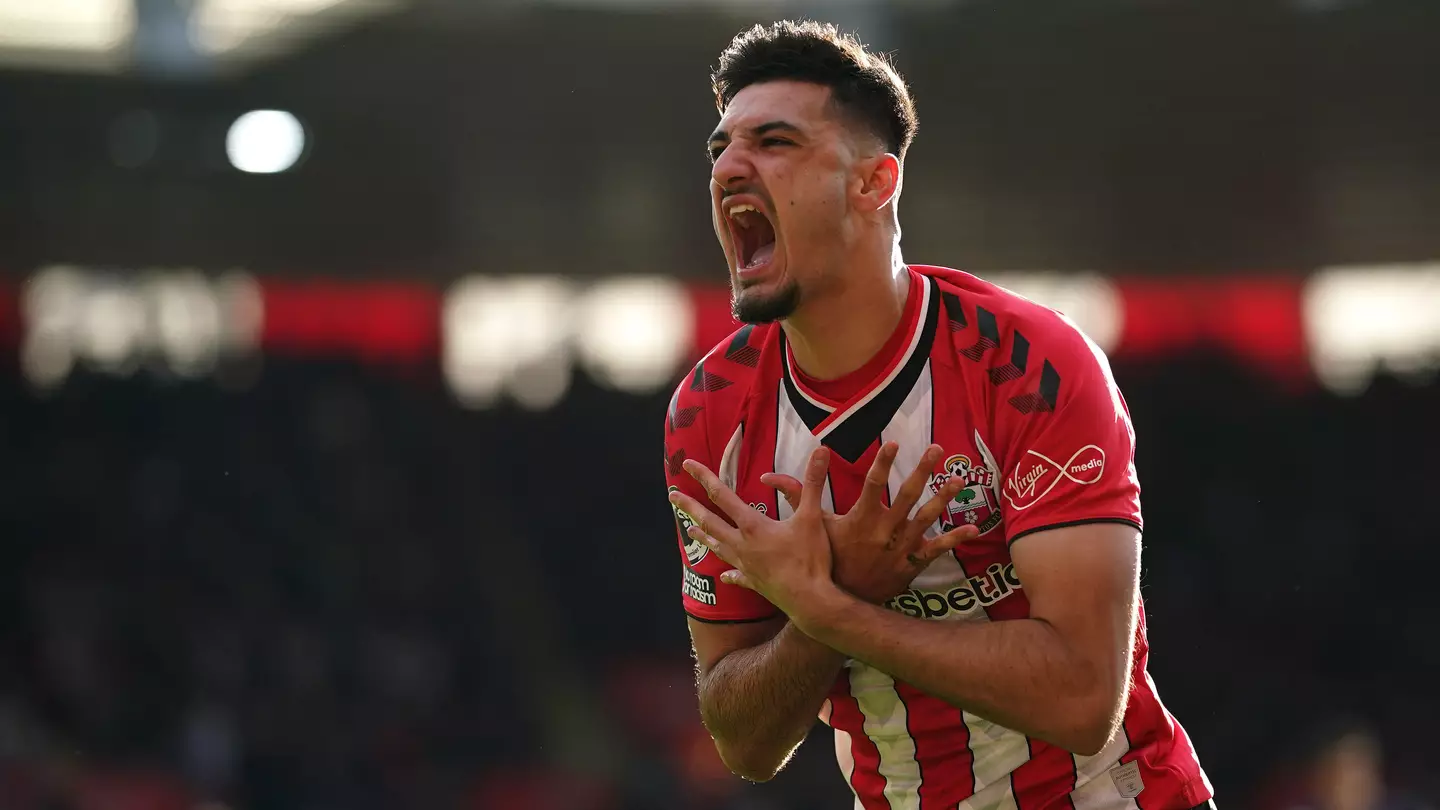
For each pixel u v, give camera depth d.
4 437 55.19
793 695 9.58
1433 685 54.06
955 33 40.25
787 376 9.84
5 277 48.56
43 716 46.00
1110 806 9.75
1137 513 9.02
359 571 55.50
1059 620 8.70
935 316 9.52
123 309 53.66
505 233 52.34
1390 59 40.69
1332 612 57.66
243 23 40.19
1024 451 9.02
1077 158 47.00
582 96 43.31
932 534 9.33
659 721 53.38
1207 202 49.66
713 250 54.25
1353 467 60.41
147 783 44.28
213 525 55.50
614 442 61.84
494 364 58.28
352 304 53.34
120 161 45.31
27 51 39.94
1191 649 56.03
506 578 58.22
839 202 9.05
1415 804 34.50
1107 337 54.97
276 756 46.75
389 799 46.94
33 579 52.16
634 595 59.47
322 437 58.94
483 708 52.94
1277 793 48.84
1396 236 51.44
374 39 39.81
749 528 9.05
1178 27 39.53
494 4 38.03
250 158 45.62
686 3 38.94
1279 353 54.91
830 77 9.13
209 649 50.22
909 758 10.14
